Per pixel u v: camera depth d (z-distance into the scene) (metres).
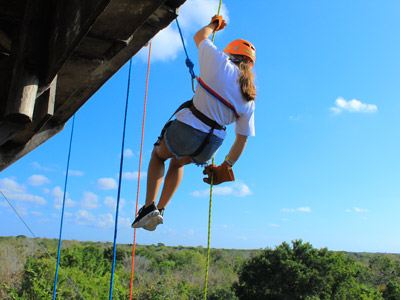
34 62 3.15
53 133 4.93
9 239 37.75
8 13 3.49
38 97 3.46
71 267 32.28
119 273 36.62
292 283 35.62
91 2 2.48
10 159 4.75
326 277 36.06
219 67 3.19
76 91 4.07
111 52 3.23
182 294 35.00
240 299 37.09
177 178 3.58
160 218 3.44
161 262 46.50
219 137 3.28
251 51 3.39
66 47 2.79
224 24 3.42
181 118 3.24
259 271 36.56
